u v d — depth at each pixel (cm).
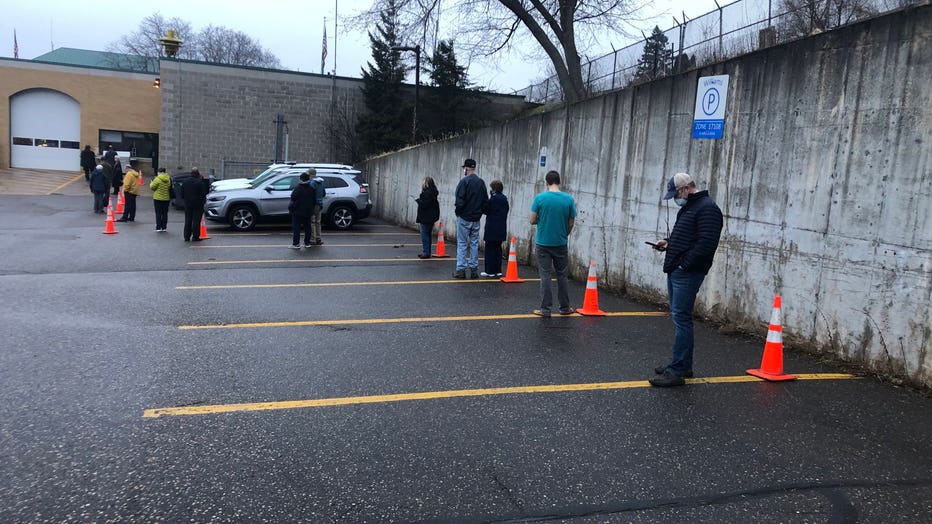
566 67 2316
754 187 720
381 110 3197
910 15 546
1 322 694
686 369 553
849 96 603
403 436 431
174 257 1207
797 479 385
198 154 3022
